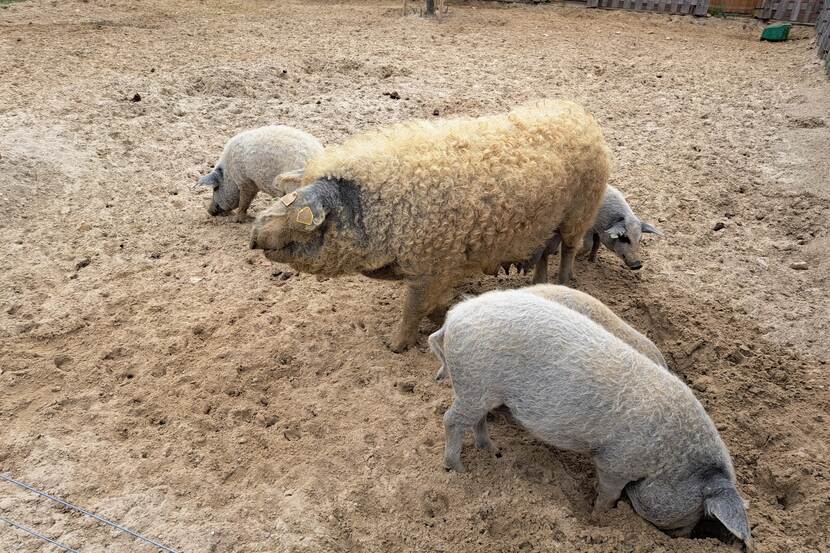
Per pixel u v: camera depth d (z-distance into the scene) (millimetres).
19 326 5922
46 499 4320
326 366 5691
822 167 9117
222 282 6762
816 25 15633
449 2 19719
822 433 5203
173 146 9414
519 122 5699
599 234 7246
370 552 4145
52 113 9852
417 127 5566
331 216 5066
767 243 7797
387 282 6855
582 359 4051
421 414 5184
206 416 5098
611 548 4168
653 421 4047
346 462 4770
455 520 4348
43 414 5008
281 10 18094
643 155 9750
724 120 10961
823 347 6176
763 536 4340
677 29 17125
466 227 5215
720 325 6434
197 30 15164
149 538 4113
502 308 4223
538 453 4938
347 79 12305
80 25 14836
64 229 7473
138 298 6422
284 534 4188
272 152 7242
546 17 18219
